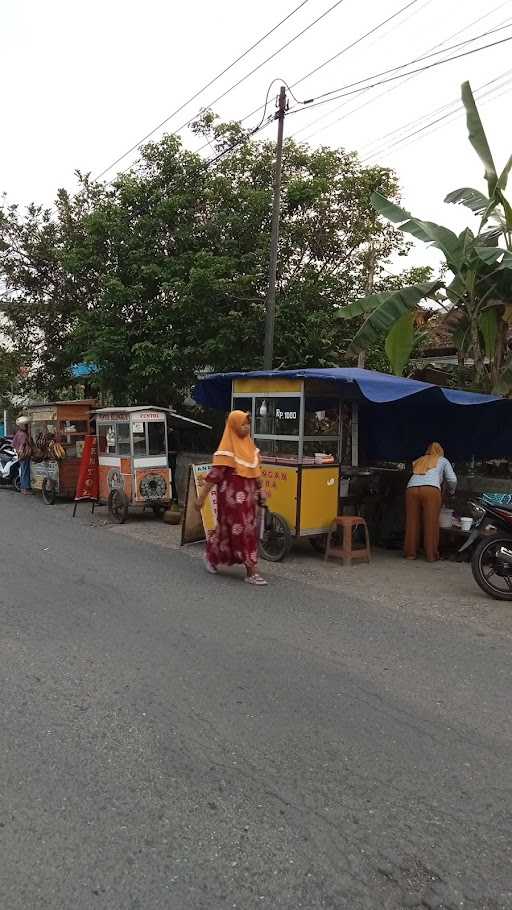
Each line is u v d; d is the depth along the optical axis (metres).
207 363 13.52
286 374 8.48
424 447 10.64
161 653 5.07
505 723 4.07
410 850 2.85
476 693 4.50
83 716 4.03
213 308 12.94
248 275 12.60
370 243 14.10
